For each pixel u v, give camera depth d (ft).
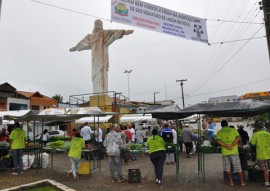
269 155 29.66
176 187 30.48
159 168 32.58
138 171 33.88
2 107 126.41
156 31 40.11
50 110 41.81
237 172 31.04
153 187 30.66
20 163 40.11
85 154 55.72
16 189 28.89
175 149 34.96
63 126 125.49
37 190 29.60
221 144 31.07
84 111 41.93
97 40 95.09
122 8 37.55
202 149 33.37
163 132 38.96
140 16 38.96
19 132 40.60
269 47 37.76
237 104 32.27
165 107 36.27
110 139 34.68
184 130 56.24
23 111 43.75
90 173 38.70
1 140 50.29
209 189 29.09
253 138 30.73
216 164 47.44
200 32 44.32
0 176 37.86
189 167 44.32
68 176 37.93
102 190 29.55
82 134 55.62
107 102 91.61
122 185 32.09
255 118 47.16
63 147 42.93
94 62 94.68
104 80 93.81
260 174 32.12
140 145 41.52
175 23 42.01
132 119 81.35
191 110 34.27
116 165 34.60
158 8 40.65
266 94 55.93
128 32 94.38
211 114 39.24
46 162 46.39
